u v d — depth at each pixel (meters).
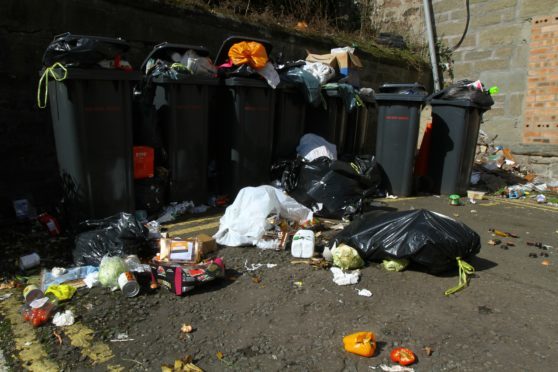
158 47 4.54
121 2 4.84
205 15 5.62
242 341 2.40
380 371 2.18
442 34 8.99
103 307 2.71
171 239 3.41
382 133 6.16
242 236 3.78
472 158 6.43
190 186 4.78
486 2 8.20
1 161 4.32
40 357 2.22
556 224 4.94
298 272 3.30
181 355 2.26
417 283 3.18
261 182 5.15
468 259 3.72
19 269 3.23
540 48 7.53
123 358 2.23
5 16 4.12
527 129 7.81
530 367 2.25
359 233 3.49
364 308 2.79
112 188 3.96
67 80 3.57
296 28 7.14
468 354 2.34
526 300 2.99
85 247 3.33
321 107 5.88
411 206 5.57
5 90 4.25
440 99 6.20
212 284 3.07
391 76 8.41
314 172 4.90
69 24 4.52
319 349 2.35
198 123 4.68
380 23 9.96
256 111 4.91
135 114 4.45
